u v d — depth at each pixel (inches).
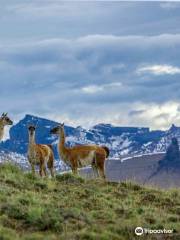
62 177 2127.2
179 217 1852.9
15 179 2001.7
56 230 1658.5
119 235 1662.2
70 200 1897.1
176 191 2122.3
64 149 2409.0
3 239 1531.7
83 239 1594.5
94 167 2444.6
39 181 2031.3
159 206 1973.4
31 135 2272.4
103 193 2011.6
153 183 2228.1
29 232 1638.8
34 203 1798.7
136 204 1962.4
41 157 2272.4
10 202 1758.1
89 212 1803.6
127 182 2143.2
